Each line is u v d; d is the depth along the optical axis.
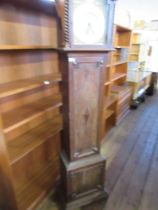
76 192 1.53
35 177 1.63
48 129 1.69
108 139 2.75
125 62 3.54
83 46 1.08
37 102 1.66
